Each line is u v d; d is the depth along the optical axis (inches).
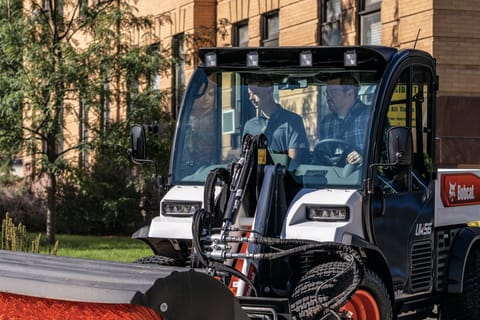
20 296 237.8
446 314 407.5
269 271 319.0
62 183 1036.5
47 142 885.8
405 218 359.3
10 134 869.8
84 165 994.1
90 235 1021.2
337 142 341.7
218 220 325.7
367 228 328.8
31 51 832.3
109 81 864.3
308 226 319.0
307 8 888.9
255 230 314.5
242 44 1016.9
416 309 380.2
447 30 732.7
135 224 993.5
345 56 341.7
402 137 315.3
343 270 303.0
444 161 733.9
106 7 874.8
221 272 307.6
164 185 362.3
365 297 322.0
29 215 1075.3
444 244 392.5
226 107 363.6
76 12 905.5
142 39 1013.2
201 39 912.9
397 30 763.4
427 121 376.2
